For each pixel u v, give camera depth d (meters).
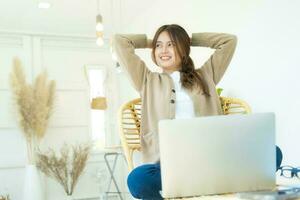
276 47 2.32
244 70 2.63
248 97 2.60
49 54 4.97
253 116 1.14
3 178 4.60
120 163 5.09
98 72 5.18
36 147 4.64
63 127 4.92
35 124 4.54
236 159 1.13
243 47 2.65
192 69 1.90
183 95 1.82
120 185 5.05
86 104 5.08
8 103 4.69
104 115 5.15
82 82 5.09
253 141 1.14
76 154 4.71
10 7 4.05
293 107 2.18
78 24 4.72
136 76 1.83
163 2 3.87
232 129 1.12
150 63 4.11
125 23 4.80
